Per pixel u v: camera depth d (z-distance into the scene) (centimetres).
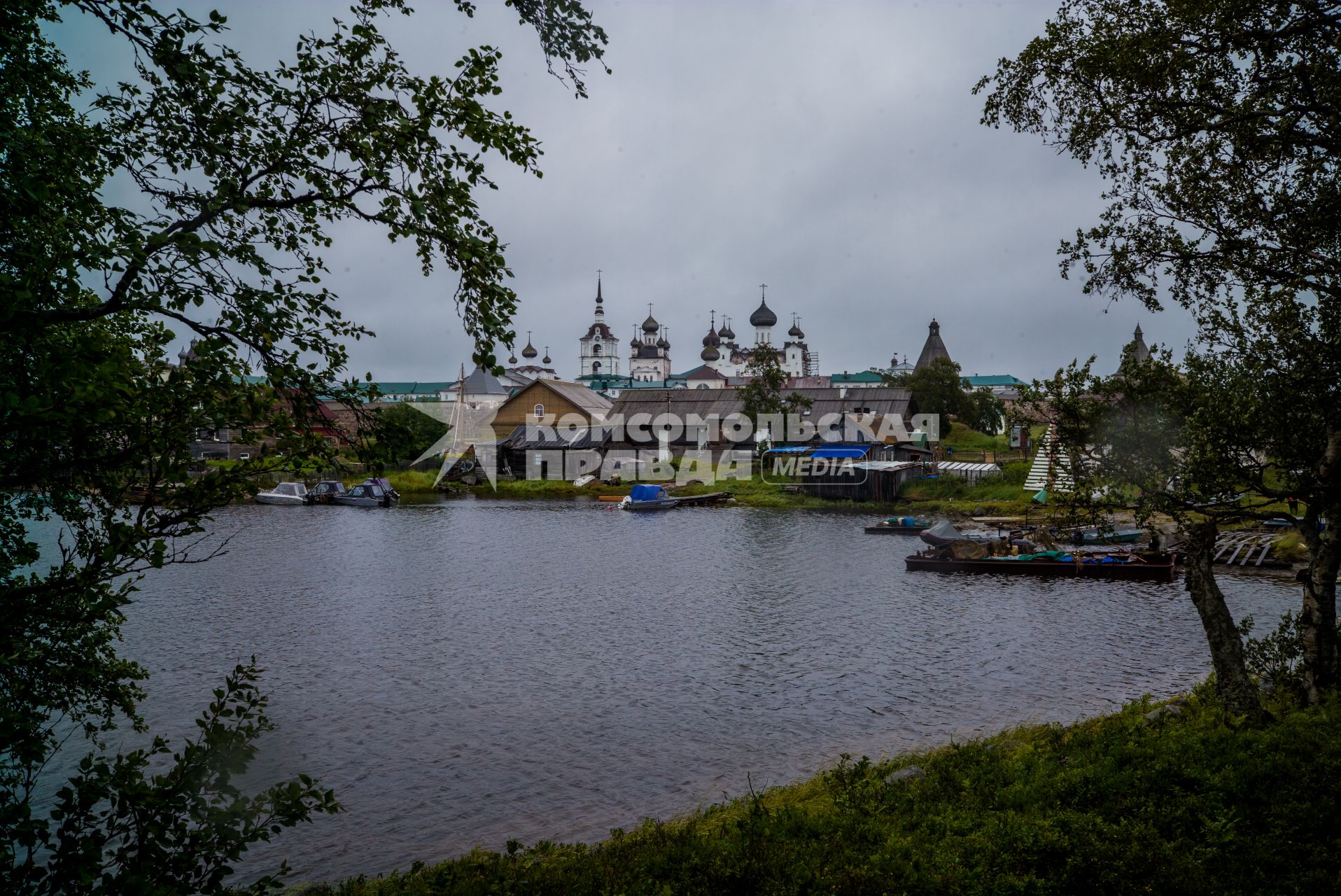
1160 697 2453
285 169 866
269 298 827
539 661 2920
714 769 2022
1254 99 1373
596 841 1672
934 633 3269
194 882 995
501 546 5612
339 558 5106
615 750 2150
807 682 2670
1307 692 1748
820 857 1259
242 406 855
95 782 853
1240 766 1358
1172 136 1427
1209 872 1088
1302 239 1495
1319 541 1723
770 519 7031
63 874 789
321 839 1706
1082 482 1620
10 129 795
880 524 6347
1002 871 1138
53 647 975
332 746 2175
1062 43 1494
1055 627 3338
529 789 1931
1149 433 1562
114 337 972
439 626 3412
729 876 1207
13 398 689
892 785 1625
